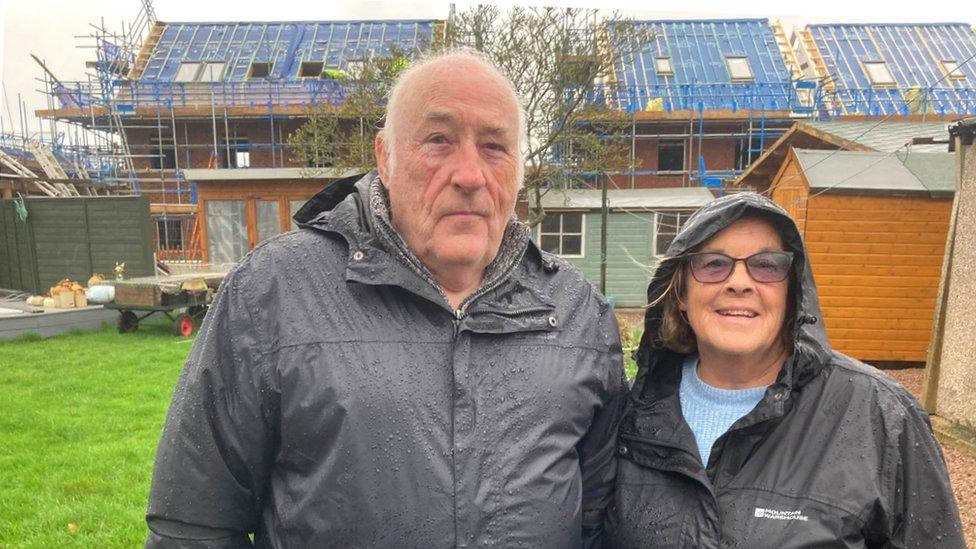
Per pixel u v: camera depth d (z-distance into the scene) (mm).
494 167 1612
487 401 1509
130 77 25188
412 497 1417
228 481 1510
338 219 1631
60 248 13055
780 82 22859
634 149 21953
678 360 1820
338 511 1419
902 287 8297
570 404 1594
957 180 5781
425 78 1588
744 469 1539
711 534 1501
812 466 1488
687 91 23047
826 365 1586
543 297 1709
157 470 1509
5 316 10055
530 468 1497
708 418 1663
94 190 18266
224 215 16312
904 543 1471
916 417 1508
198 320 11117
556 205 14945
